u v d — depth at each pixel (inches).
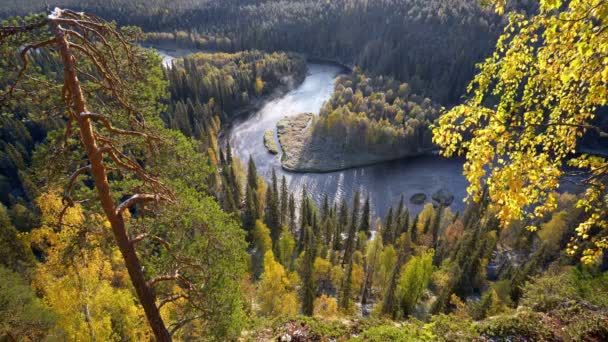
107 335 720.3
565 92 345.4
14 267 888.3
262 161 4279.0
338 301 2026.3
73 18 371.9
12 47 328.8
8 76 343.9
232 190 3398.1
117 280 1041.5
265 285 1555.1
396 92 5674.2
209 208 454.6
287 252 2321.6
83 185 434.9
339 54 7854.3
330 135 4475.9
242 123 5152.6
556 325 541.3
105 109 418.3
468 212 2913.4
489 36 6166.3
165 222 430.0
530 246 2637.8
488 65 363.3
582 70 279.7
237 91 5521.7
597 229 1206.3
